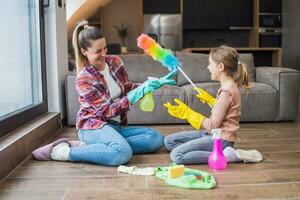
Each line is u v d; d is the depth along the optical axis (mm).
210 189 1667
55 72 3135
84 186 1736
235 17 7664
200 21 7621
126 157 2027
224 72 2068
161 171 1894
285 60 7375
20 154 2121
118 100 2133
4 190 1699
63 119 3299
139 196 1599
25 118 2561
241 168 1980
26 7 2908
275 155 2240
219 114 2004
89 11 6168
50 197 1606
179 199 1559
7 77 2449
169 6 7438
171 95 3262
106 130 2088
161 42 7402
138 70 3658
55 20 3109
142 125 3283
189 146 2057
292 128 3109
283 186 1702
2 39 2377
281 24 7523
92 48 2039
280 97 3375
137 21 7805
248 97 3324
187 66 3697
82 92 2109
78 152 2080
